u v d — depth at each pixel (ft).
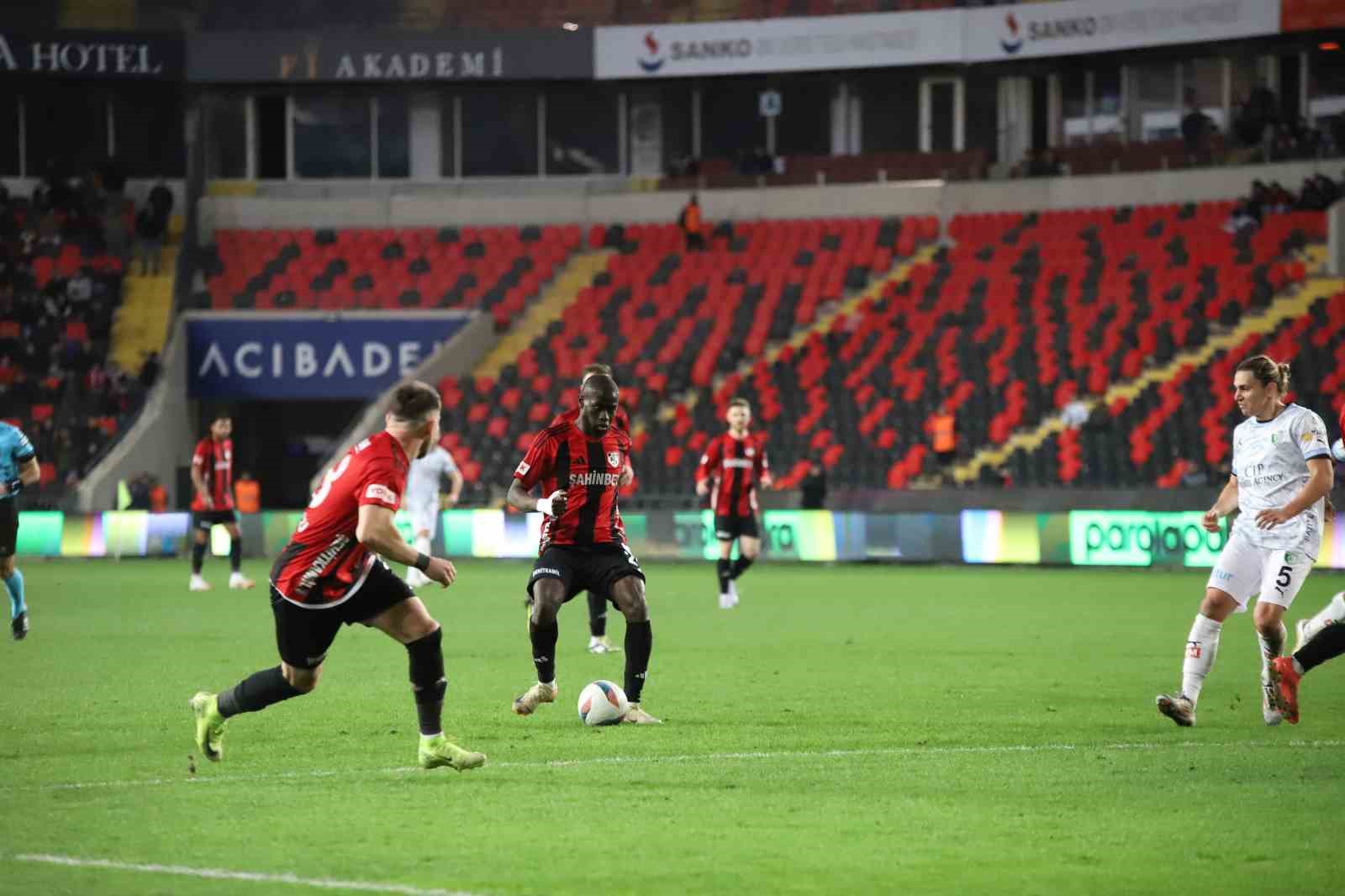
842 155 344.28
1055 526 230.07
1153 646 128.06
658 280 322.75
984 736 82.38
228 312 315.58
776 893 51.85
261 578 214.48
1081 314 288.10
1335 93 315.37
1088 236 307.17
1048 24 313.94
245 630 143.02
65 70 329.72
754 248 327.67
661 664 116.47
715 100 352.08
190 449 317.63
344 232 337.72
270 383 315.37
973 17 319.47
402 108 354.54
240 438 344.28
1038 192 320.29
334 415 347.97
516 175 355.97
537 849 57.52
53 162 325.62
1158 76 327.67
